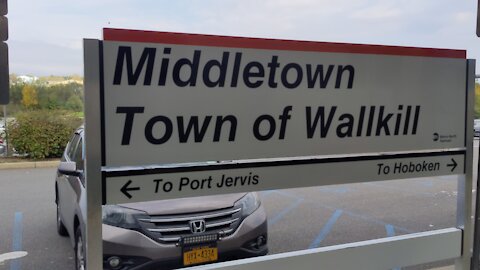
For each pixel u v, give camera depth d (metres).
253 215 4.23
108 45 2.56
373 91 3.33
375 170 3.37
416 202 8.62
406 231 6.55
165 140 2.74
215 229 3.96
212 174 2.86
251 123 2.96
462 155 3.68
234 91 2.90
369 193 9.50
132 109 2.64
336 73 3.20
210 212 3.97
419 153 3.52
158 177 2.72
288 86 3.05
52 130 14.45
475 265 3.72
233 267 2.91
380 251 3.36
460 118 3.66
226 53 2.86
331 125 3.21
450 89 3.61
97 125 2.54
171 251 3.77
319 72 3.14
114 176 2.61
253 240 4.15
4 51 5.39
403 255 3.44
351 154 3.28
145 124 2.68
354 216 7.50
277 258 3.02
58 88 21.28
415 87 3.47
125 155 2.64
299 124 3.10
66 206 5.27
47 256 5.41
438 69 3.55
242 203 4.20
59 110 15.88
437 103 3.56
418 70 3.47
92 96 2.52
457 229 3.69
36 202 8.62
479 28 3.95
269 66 2.98
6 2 5.18
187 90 2.77
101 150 2.57
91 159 2.54
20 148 14.28
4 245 5.85
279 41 3.00
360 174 3.32
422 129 3.52
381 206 8.27
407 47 3.43
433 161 3.57
